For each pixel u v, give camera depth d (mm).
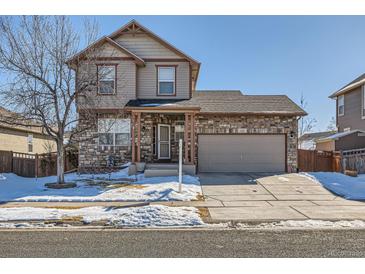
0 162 15750
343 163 17266
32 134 24859
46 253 5613
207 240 6367
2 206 9500
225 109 17953
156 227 7445
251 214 8594
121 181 13992
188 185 12680
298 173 16844
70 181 14109
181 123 18438
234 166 17891
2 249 5836
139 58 17859
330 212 8812
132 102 17406
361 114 21875
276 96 20453
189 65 18672
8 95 12594
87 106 15641
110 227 7457
